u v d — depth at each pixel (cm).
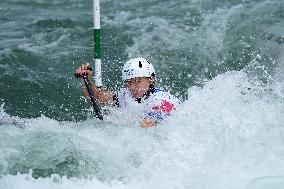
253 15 3466
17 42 3416
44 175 1612
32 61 3102
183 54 3098
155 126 1870
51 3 4228
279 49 2775
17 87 2769
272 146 1677
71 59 3122
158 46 3209
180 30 3425
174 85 2797
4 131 1847
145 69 2030
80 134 1838
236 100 1962
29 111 2556
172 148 1728
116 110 2053
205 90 2036
